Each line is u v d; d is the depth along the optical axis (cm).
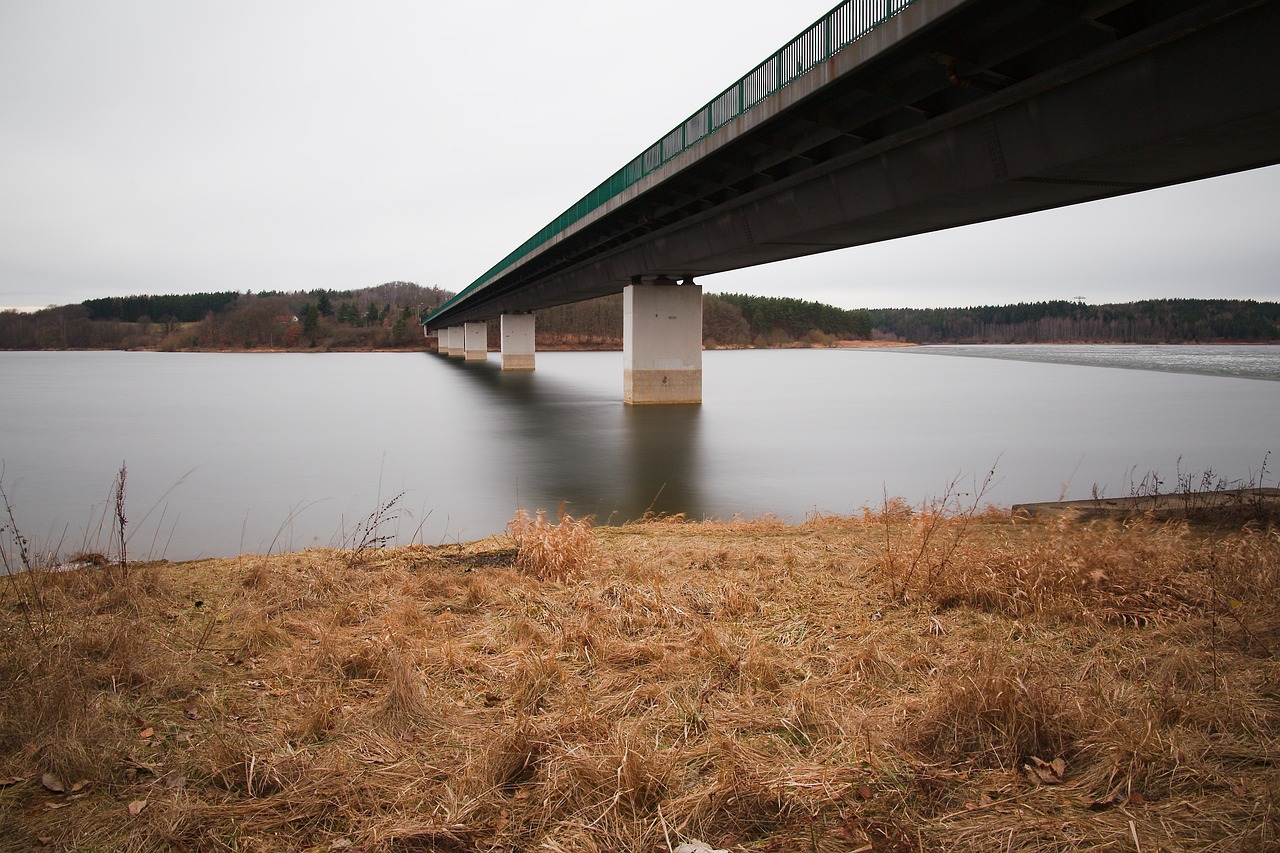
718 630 598
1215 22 1342
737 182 3178
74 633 578
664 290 4725
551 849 338
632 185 3797
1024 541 908
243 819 369
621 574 807
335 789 391
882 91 2067
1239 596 641
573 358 13938
